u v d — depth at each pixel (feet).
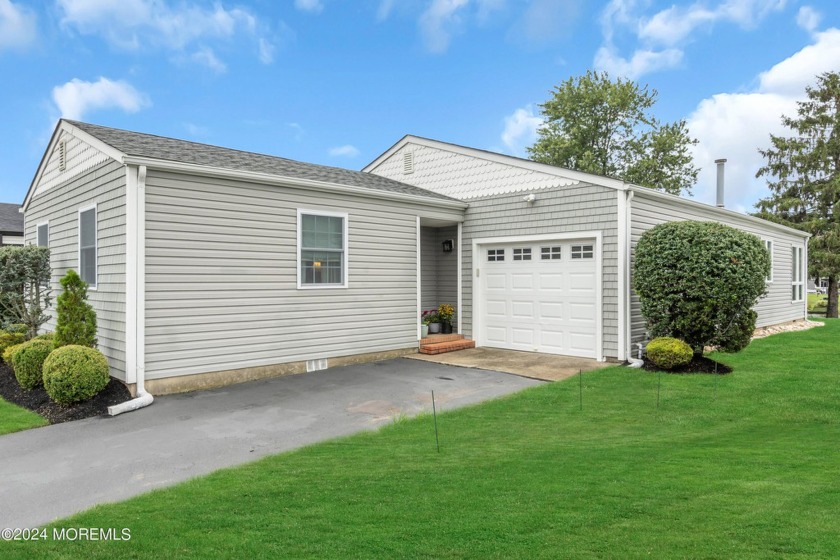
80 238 28.94
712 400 22.39
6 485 14.20
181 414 21.22
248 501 12.18
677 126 93.76
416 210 35.45
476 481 13.03
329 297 30.48
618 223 30.37
